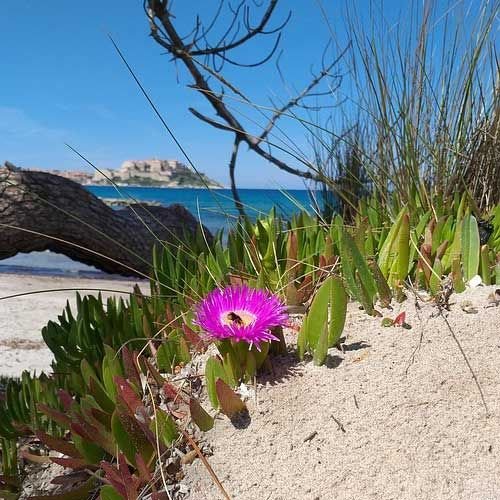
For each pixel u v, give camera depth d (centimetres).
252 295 44
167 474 39
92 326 61
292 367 45
